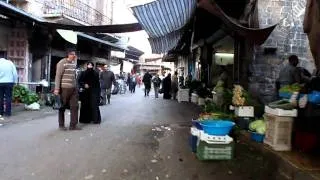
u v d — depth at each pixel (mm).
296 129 7754
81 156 7547
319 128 7496
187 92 23703
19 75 18516
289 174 6508
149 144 9008
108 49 33281
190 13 11461
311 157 7109
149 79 30344
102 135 9977
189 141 9086
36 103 15391
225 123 7660
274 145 7711
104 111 16453
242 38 12961
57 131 10320
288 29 11766
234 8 12242
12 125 11109
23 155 7441
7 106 12977
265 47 11727
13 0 19562
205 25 14078
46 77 20109
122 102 22484
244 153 8133
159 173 6570
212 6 8742
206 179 6340
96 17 30234
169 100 25281
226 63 17031
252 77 11891
